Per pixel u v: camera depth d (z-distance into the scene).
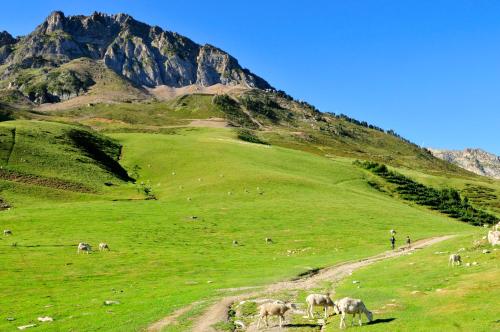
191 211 99.94
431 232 90.25
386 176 168.88
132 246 70.75
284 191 120.88
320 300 30.17
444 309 28.08
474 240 56.84
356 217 99.75
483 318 25.02
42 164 127.88
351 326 26.89
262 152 175.38
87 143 163.88
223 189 121.94
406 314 28.02
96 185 122.38
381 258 62.72
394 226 94.19
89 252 65.19
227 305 35.47
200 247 73.12
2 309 38.16
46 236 74.81
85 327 31.30
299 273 52.62
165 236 79.00
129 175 144.12
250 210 102.06
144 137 190.62
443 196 163.00
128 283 49.38
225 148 174.62
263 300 36.38
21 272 52.75
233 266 59.69
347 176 157.38
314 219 96.00
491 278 35.03
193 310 33.84
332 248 74.50
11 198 101.31
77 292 44.78
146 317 32.66
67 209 95.81
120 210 97.75
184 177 138.50
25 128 156.25
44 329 31.14
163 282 49.66
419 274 43.09
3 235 74.56
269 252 71.38
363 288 39.41
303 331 27.27
